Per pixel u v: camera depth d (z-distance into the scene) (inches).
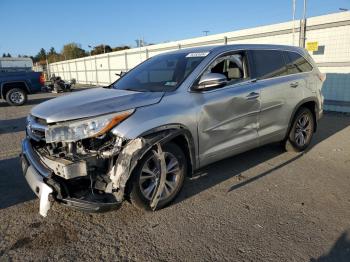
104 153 124.7
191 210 143.9
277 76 197.0
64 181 122.3
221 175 183.8
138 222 134.7
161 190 136.9
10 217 140.3
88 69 1278.3
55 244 120.3
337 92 397.4
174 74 163.6
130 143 125.1
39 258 112.0
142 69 189.6
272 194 159.3
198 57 168.6
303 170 191.6
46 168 126.0
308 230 126.6
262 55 192.5
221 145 164.9
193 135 148.9
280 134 203.2
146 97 141.6
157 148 133.7
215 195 158.7
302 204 148.4
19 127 352.2
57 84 838.5
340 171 189.9
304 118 221.6
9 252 115.4
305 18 415.8
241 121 172.7
